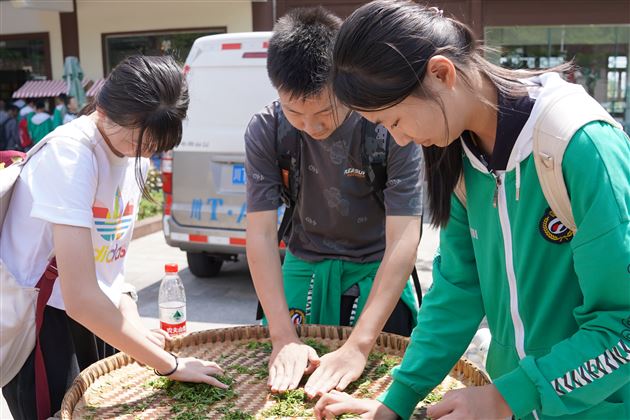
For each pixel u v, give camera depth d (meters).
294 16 1.69
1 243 1.67
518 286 1.26
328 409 1.38
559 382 1.11
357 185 1.94
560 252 1.20
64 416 1.40
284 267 2.19
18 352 1.64
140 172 1.69
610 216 1.06
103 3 9.73
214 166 4.65
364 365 1.67
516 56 8.49
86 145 1.55
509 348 1.34
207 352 1.86
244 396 1.59
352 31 1.12
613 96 8.48
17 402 1.73
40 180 1.51
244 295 4.86
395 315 2.08
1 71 10.59
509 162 1.20
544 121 1.13
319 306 2.07
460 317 1.47
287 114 1.74
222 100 4.61
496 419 1.16
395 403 1.39
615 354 1.08
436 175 1.38
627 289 1.07
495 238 1.30
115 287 1.81
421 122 1.14
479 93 1.19
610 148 1.08
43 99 10.41
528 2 8.26
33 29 10.23
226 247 4.70
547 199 1.15
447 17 1.22
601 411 1.20
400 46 1.09
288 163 1.96
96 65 10.05
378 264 2.06
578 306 1.21
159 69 1.52
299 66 1.61
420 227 1.87
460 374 1.67
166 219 4.86
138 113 1.50
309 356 1.71
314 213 2.04
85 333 1.80
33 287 1.62
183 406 1.54
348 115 1.80
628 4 8.09
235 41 4.58
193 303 4.67
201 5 9.22
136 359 1.58
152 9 9.52
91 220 1.53
